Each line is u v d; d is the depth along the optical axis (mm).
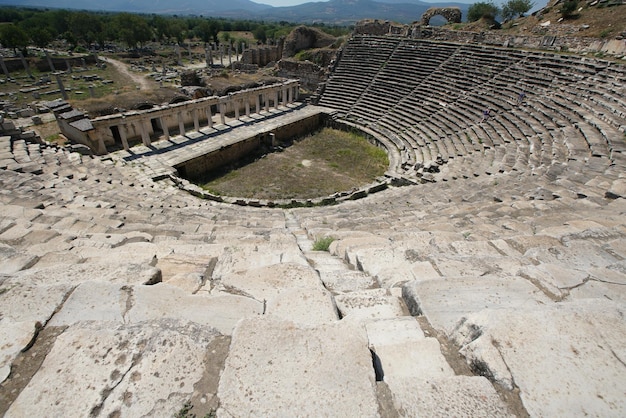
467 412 2127
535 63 26281
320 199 20172
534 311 2830
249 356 2471
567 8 32875
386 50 39000
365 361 2445
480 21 41594
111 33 99375
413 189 17125
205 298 3402
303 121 34125
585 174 11508
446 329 3086
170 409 2264
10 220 6766
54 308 3141
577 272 3906
